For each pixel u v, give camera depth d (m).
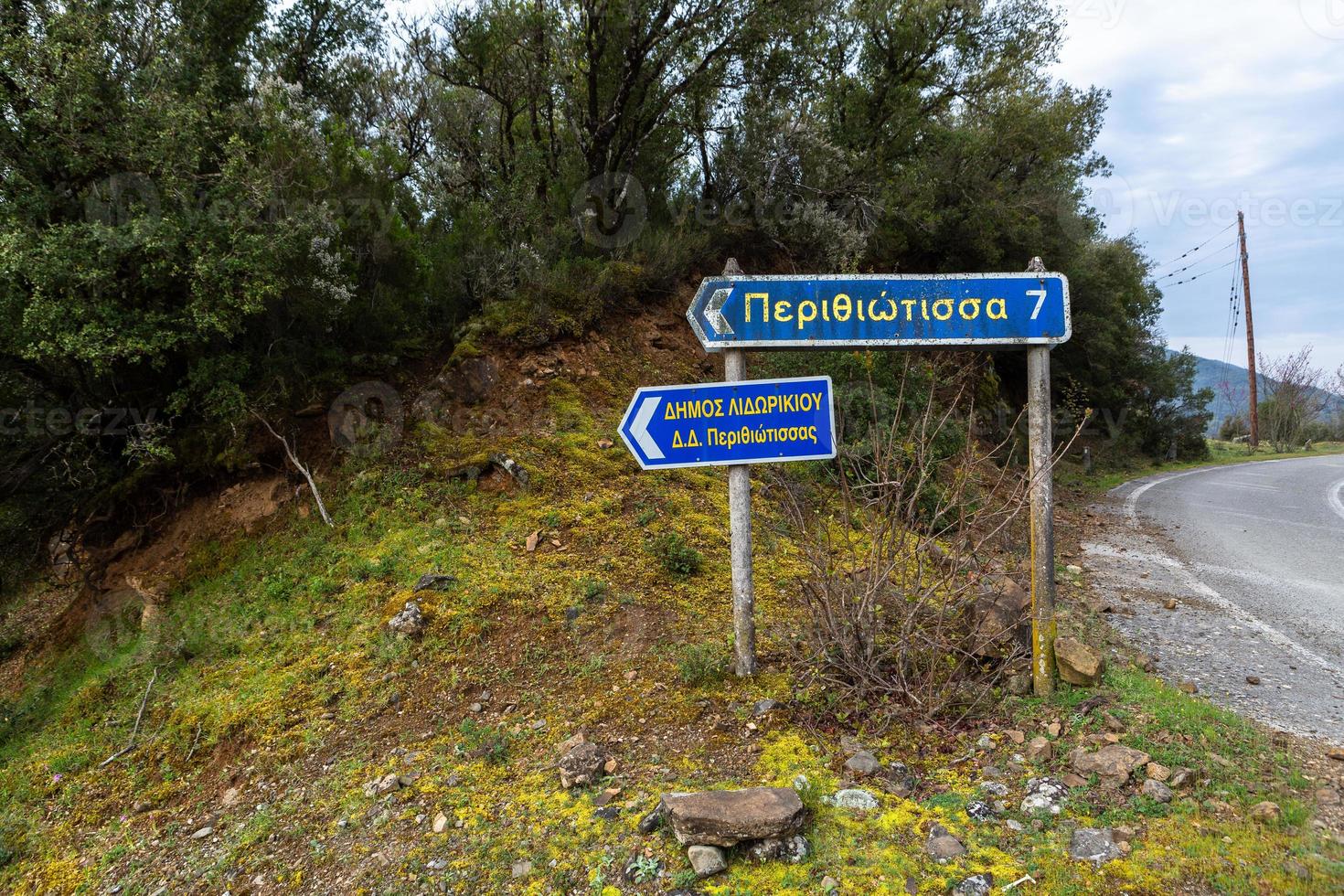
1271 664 5.12
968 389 10.96
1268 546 9.34
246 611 6.40
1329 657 5.26
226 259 6.89
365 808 3.78
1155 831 2.98
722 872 2.94
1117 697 4.05
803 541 4.65
